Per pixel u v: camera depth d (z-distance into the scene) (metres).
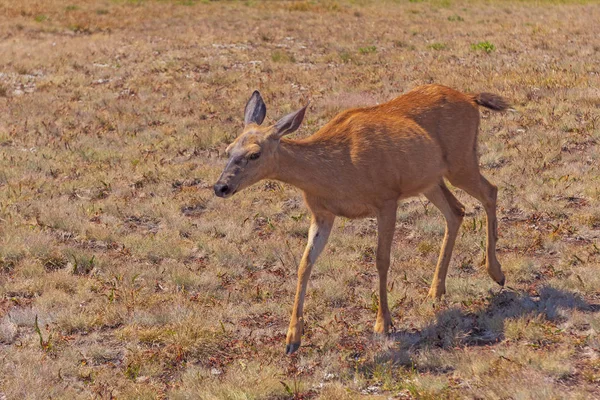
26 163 18.16
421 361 9.66
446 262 11.55
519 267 12.07
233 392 9.05
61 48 32.44
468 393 8.71
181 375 9.80
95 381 9.66
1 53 31.33
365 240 13.91
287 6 46.31
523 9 44.84
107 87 25.69
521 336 10.04
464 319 10.73
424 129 11.38
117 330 10.92
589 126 18.91
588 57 27.84
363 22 40.38
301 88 24.91
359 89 24.22
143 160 18.62
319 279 12.41
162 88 25.27
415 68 27.28
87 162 18.55
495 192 12.00
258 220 15.20
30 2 45.75
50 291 11.91
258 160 10.05
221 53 30.94
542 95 22.06
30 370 9.73
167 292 12.16
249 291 12.05
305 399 9.08
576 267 12.02
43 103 23.53
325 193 10.57
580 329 10.09
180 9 45.31
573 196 15.16
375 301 11.36
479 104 12.22
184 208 15.91
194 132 20.47
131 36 35.88
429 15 43.47
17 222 14.62
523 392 8.34
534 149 17.80
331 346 10.29
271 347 10.31
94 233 14.21
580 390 8.47
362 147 10.55
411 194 11.17
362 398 8.86
